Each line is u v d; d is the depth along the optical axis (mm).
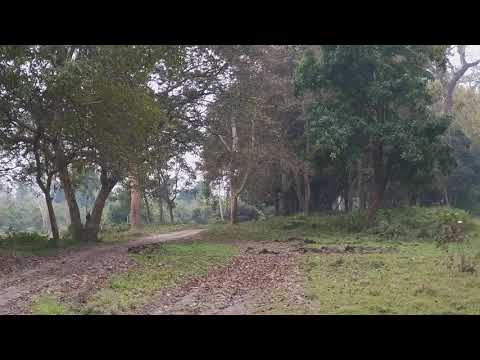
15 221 68250
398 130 27312
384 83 27547
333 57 28344
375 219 28859
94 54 19672
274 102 35406
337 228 30000
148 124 19641
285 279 13836
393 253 19031
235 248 22250
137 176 22625
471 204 47250
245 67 28750
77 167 23266
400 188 39438
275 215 46781
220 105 28297
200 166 37344
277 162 36750
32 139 21562
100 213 26516
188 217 75625
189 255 19141
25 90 17531
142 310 10609
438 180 37031
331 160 28812
